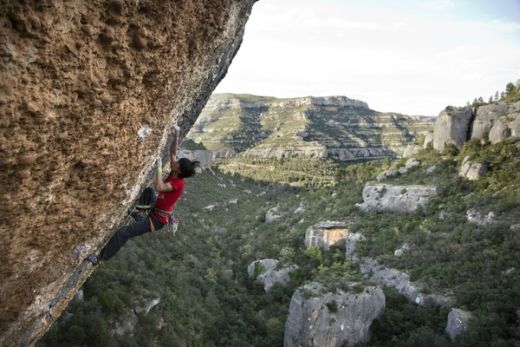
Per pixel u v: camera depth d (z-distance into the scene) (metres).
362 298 39.25
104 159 4.02
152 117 4.59
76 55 2.99
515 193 50.38
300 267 53.31
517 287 35.84
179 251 52.06
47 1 2.58
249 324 42.47
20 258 3.85
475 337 32.12
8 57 2.54
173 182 6.01
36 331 5.52
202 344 34.97
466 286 39.69
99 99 3.42
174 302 36.34
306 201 79.38
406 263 47.28
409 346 35.25
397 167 75.81
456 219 51.84
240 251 62.44
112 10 3.11
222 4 4.85
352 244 55.25
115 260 36.03
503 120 65.19
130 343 26.84
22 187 3.19
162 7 3.59
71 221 4.23
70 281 5.56
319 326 37.16
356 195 70.44
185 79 5.08
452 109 74.31
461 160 65.00
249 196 112.25
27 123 2.86
